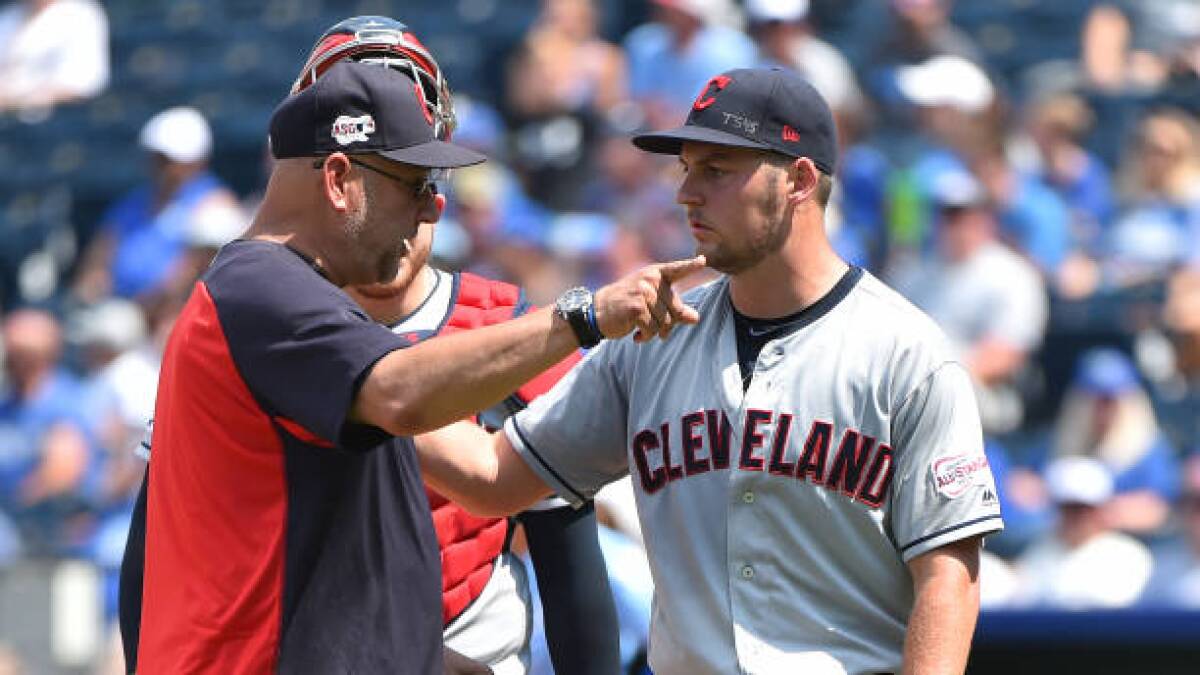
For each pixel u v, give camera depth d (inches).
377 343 471.8
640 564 765.9
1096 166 1539.1
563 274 1378.0
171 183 1507.1
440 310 589.9
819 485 515.2
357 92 491.5
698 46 1536.7
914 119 1437.0
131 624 561.0
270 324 477.7
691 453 528.7
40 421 1444.4
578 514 588.1
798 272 522.3
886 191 1408.7
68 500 1413.6
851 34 1727.4
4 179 1882.4
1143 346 1397.6
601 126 1584.6
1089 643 664.4
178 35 1963.6
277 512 486.9
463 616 578.2
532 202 1558.8
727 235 517.7
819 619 518.9
